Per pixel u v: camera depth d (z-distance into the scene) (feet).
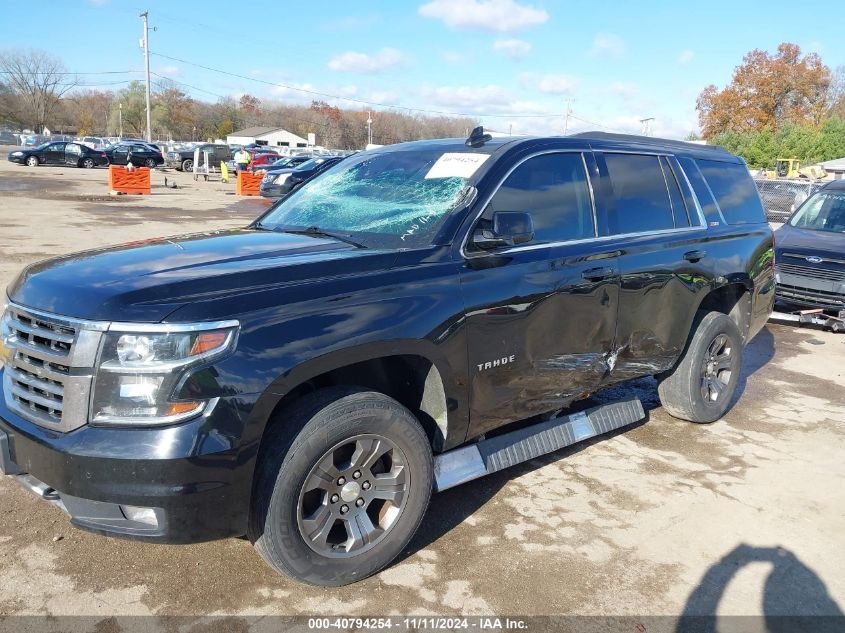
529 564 11.10
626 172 14.82
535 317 12.12
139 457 8.29
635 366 14.82
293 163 100.48
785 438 16.94
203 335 8.57
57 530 11.51
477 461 12.04
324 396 9.76
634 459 15.33
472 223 11.55
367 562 10.25
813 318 27.63
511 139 13.28
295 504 9.42
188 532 8.70
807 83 190.49
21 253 36.73
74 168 134.62
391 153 14.51
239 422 8.68
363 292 9.95
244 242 11.66
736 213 17.78
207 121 369.71
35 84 324.39
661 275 14.69
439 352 10.66
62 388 8.77
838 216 31.68
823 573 11.18
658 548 11.72
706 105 205.57
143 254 10.80
